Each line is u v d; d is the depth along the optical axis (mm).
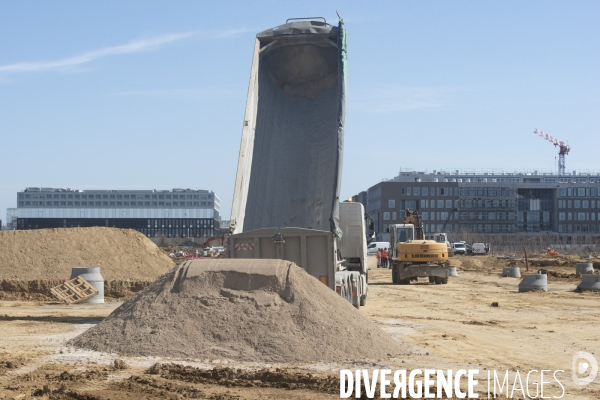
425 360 13453
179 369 11758
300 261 18344
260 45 20844
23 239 36812
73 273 27656
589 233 158750
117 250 38312
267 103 20891
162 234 176125
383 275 53000
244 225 19125
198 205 189750
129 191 187375
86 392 10039
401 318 21281
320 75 21438
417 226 47000
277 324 13672
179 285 14984
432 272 39938
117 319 14648
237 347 13258
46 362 12656
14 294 29438
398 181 170750
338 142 18719
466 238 140750
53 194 183750
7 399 9602
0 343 14961
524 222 160250
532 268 58562
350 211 26234
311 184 19875
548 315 22641
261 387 10758
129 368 12094
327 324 13805
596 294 31453
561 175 188500
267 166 20234
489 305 26344
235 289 14633
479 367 12922
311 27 20625
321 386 10750
